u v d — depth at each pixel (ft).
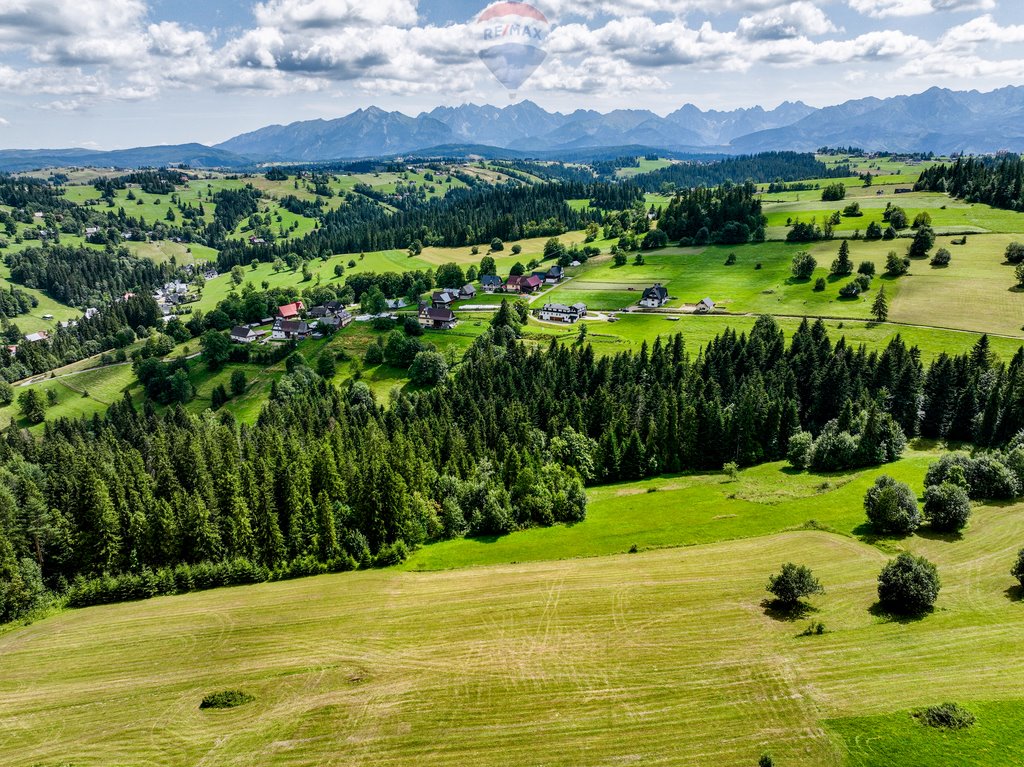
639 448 357.41
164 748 163.32
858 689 160.35
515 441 372.99
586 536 270.87
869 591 204.33
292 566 260.62
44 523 271.49
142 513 269.44
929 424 373.40
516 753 151.02
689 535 257.96
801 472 332.19
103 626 228.22
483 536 287.69
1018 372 360.69
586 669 179.11
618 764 145.07
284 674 189.16
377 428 387.55
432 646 196.85
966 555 220.64
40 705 185.06
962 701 152.56
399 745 156.76
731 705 159.63
